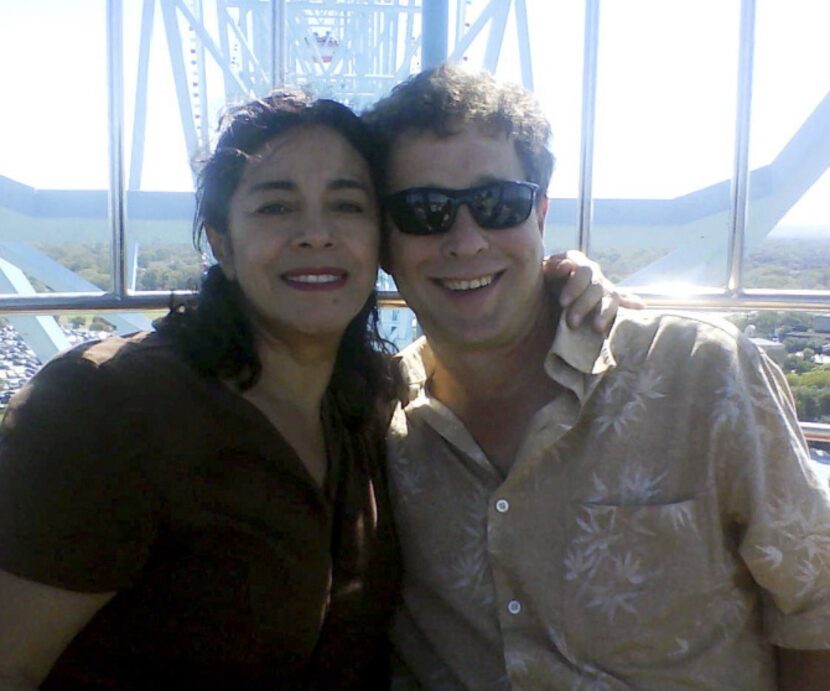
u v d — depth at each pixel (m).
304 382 0.80
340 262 0.77
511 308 0.82
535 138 0.83
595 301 0.80
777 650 0.81
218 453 0.71
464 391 0.87
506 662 0.79
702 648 0.77
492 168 0.80
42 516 0.64
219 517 0.70
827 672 0.77
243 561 0.71
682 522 0.76
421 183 0.81
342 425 0.84
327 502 0.77
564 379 0.78
